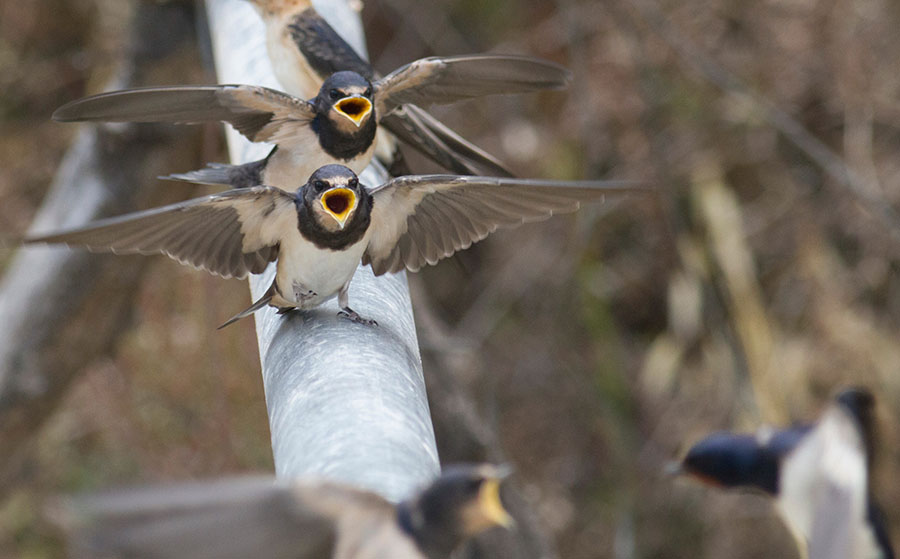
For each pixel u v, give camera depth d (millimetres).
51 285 10289
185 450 12734
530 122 14969
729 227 13352
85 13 14719
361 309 4965
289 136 5570
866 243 13734
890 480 10258
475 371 12070
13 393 10508
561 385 15250
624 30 12992
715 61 13734
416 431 3982
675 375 14500
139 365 12734
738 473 4000
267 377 4816
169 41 10133
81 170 10328
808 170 14039
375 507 3141
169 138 10195
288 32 6754
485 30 15570
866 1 13375
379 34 15930
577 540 14570
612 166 14273
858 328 13289
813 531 3207
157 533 2777
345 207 4641
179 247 4598
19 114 15062
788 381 13203
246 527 2951
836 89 13648
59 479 12891
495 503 3148
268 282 5344
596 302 14266
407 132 6637
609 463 14867
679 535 14250
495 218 4801
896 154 13867
